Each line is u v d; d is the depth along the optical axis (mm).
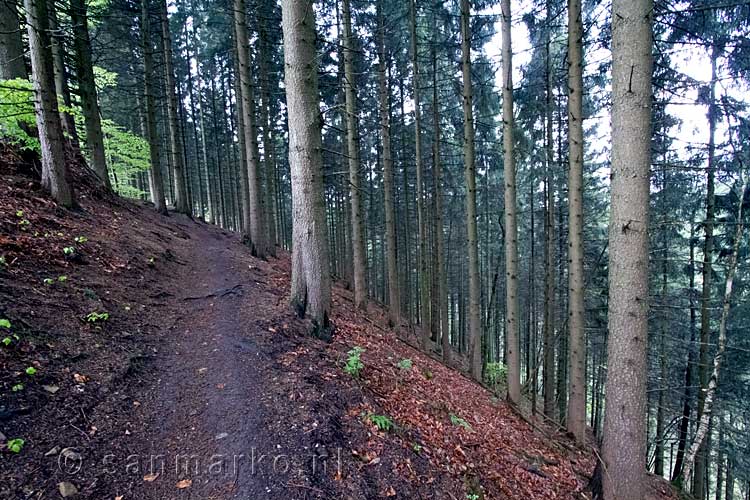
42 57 7160
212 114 28703
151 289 6590
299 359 5383
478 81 13359
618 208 4598
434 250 18906
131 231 9164
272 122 21906
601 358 16344
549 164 12398
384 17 12555
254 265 10852
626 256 4617
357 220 12023
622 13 4281
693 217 11852
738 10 7230
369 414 4723
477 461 5562
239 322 6062
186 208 17531
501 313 25172
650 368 14461
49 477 2760
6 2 7648
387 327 12672
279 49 19016
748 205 10266
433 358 11375
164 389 4203
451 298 24562
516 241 9203
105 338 4609
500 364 18859
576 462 7844
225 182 31984
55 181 7684
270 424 3898
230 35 17703
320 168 6508
